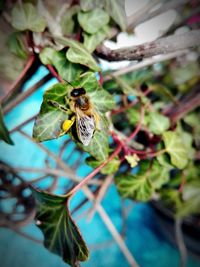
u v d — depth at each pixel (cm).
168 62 10
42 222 5
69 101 5
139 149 8
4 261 10
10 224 9
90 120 5
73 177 8
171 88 10
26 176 11
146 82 8
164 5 7
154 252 12
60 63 5
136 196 8
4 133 5
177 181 9
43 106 5
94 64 5
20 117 12
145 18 7
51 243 5
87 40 6
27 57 6
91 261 11
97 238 12
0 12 6
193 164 9
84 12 6
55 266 11
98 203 8
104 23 6
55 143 12
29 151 12
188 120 9
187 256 11
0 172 8
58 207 5
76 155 11
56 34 6
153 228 13
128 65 8
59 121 5
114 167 6
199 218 10
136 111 8
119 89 7
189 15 8
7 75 6
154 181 8
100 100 5
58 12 6
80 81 5
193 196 9
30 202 9
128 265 11
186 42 5
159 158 7
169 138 7
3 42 6
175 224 10
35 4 6
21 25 5
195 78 10
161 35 8
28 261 11
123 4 6
